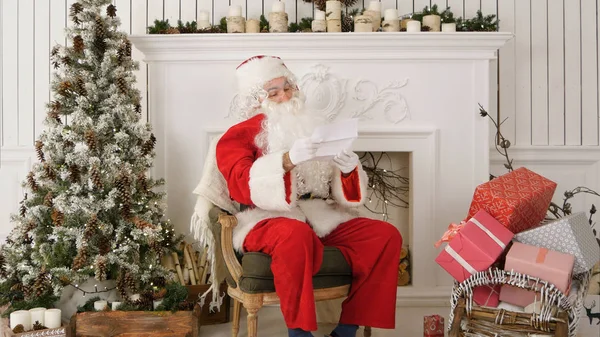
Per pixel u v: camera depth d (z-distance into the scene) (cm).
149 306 280
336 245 261
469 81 351
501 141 385
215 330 298
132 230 295
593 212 339
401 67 351
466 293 232
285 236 235
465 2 384
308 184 269
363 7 380
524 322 222
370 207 385
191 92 351
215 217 261
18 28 388
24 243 303
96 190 302
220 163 265
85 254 284
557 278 221
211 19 384
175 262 319
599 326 297
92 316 270
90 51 311
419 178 353
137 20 384
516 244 236
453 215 353
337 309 308
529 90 387
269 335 291
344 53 350
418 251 353
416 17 362
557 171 388
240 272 248
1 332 274
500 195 250
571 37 386
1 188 388
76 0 389
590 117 388
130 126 306
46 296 288
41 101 389
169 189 351
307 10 383
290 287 232
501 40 345
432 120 352
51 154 301
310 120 277
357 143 353
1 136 390
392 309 251
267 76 280
